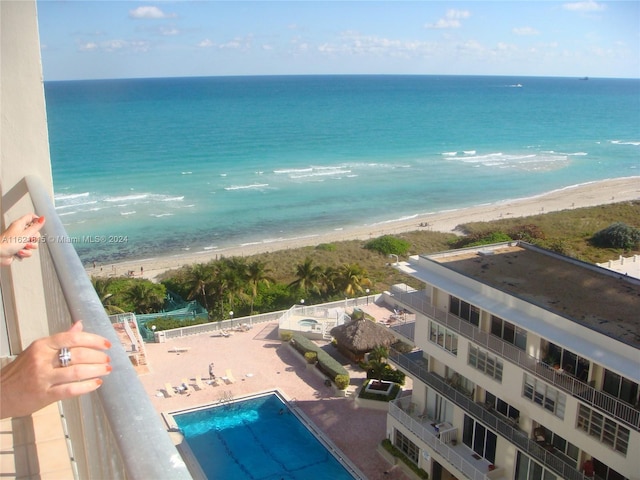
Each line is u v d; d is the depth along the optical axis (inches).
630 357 744.3
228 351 1727.4
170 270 2500.0
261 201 3690.9
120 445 71.9
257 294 2094.0
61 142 5418.3
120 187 3902.6
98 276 2308.1
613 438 772.0
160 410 1386.6
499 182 4394.7
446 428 1070.4
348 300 2052.2
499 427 948.0
